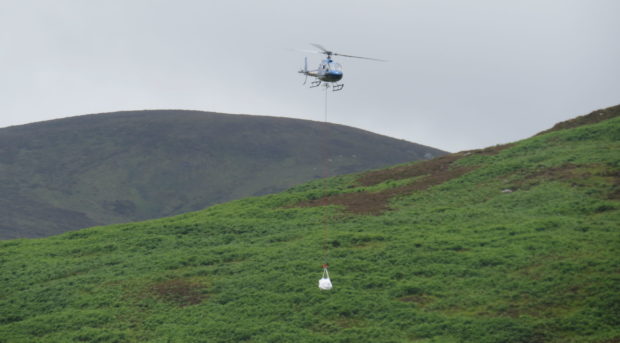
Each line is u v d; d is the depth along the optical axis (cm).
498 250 10519
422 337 8381
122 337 9262
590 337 7669
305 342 8550
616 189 12444
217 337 8956
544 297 8719
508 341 7944
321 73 12312
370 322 8969
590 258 9481
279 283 10406
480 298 9081
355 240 12112
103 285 11250
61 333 9544
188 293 10600
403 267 10519
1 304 10938
